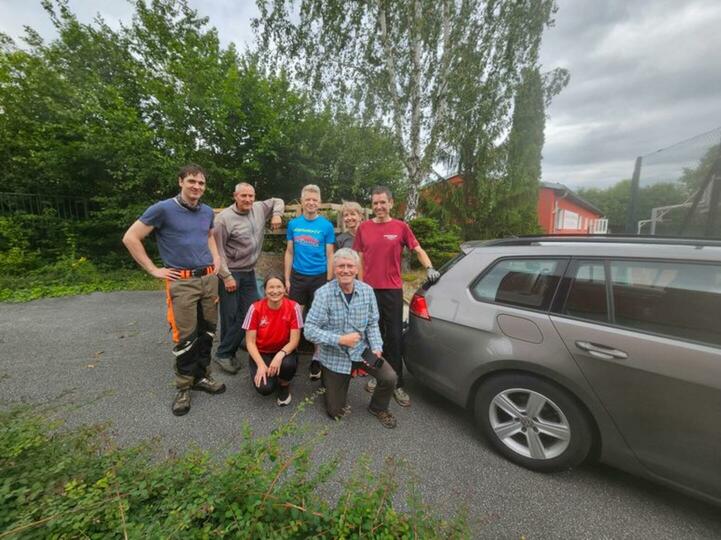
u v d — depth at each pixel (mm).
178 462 1302
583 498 1605
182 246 2252
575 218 21672
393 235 2510
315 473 1725
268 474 1225
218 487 1127
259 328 2393
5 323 4133
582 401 1640
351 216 3131
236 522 1014
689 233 4402
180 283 2242
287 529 1056
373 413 2285
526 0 7465
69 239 7121
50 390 2535
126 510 1027
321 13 7789
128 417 2203
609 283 1667
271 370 2270
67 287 5965
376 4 7312
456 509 1522
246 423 1403
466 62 7660
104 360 3092
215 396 2502
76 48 7305
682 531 1436
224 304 2836
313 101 8305
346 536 1085
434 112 8211
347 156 8227
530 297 1864
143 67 7410
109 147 6527
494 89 8281
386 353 2586
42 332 3816
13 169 7000
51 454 1271
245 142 7562
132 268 7570
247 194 2744
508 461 1862
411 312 2438
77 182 7488
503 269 2023
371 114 8164
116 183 7383
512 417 1872
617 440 1571
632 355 1509
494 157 9641
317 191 2922
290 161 7828
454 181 11906
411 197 8461
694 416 1384
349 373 2158
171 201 2227
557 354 1690
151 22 7383
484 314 1988
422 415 2322
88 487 1164
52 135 6648
